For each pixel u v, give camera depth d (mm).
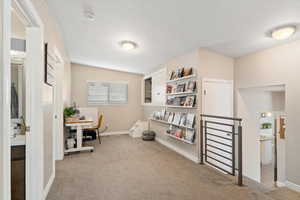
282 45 2824
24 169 1791
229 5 1960
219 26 2463
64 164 3186
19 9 1449
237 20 2246
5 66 953
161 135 4879
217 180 2607
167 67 4609
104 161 3363
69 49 4246
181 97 3844
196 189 2328
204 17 2287
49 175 2297
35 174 1763
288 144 2715
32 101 1767
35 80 1777
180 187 2377
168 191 2264
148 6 2197
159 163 3281
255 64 3291
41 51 1819
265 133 5832
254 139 3867
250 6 1921
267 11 1974
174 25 2613
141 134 5711
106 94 6055
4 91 945
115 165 3160
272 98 3846
